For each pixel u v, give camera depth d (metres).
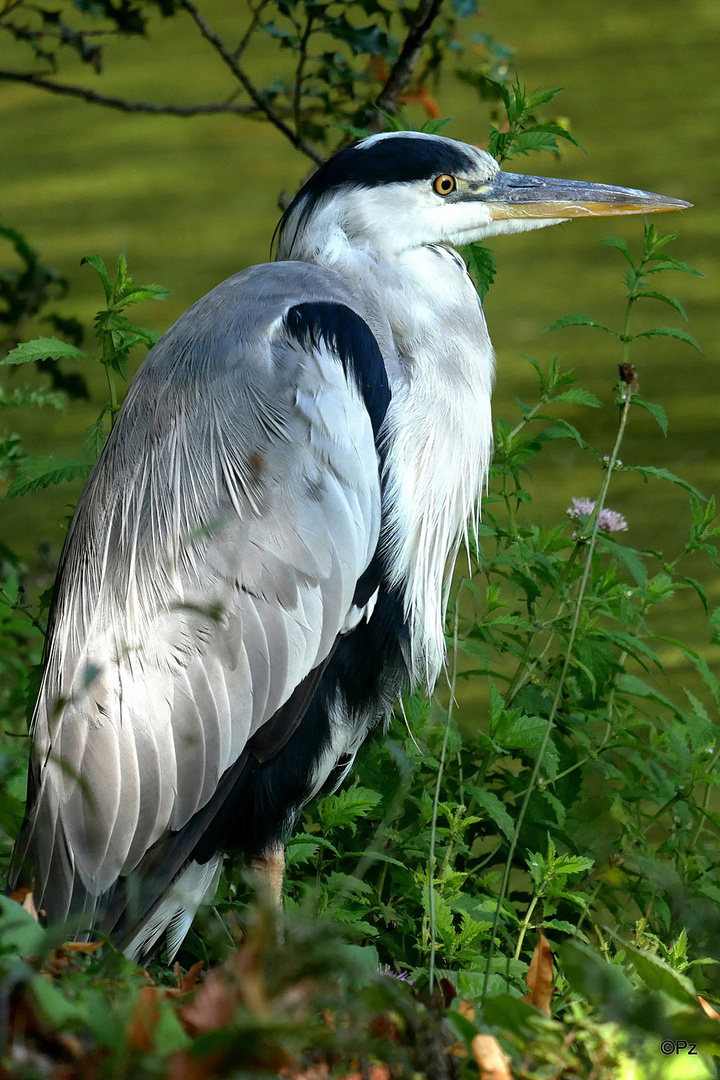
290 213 9.34
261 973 4.21
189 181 37.16
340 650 8.39
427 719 8.62
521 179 9.48
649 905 7.93
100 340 8.62
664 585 8.93
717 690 8.77
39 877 7.16
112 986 4.63
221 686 7.43
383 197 9.09
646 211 9.48
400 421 8.58
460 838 7.82
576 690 8.95
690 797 8.59
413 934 7.60
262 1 11.90
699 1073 4.48
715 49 46.25
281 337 8.03
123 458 7.92
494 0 54.66
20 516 20.03
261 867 8.02
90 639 7.54
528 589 8.74
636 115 39.47
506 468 9.27
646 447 21.50
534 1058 4.56
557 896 7.38
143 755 7.29
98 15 12.07
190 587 7.46
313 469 7.74
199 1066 3.73
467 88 40.81
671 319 26.55
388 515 8.49
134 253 31.16
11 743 9.64
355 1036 4.20
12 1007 4.10
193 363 8.01
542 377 9.23
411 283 9.04
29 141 42.28
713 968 6.75
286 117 12.59
